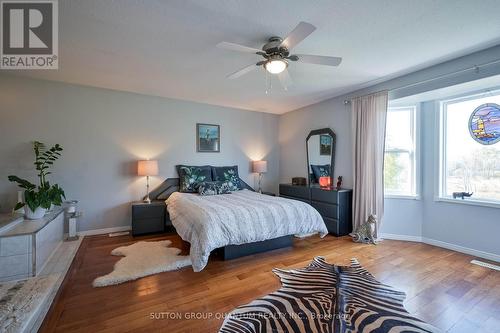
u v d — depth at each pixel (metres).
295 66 2.89
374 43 2.35
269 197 3.62
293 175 5.20
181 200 3.31
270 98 4.29
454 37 2.24
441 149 3.27
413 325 1.63
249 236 2.57
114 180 3.85
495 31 2.13
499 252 2.72
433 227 3.32
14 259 2.21
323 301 1.90
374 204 3.48
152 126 4.15
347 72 3.08
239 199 3.40
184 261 2.63
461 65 2.64
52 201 2.83
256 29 2.09
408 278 2.30
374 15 1.90
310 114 4.75
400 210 3.54
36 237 2.32
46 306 1.83
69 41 2.30
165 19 1.95
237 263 2.65
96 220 3.72
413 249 3.12
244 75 3.17
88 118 3.65
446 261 2.71
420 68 2.97
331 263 2.66
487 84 2.68
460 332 1.59
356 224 3.69
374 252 3.00
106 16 1.91
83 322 1.65
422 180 3.45
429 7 1.80
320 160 4.45
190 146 4.52
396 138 3.66
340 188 3.96
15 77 3.21
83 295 1.98
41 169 3.07
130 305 1.85
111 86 3.65
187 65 2.85
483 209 2.85
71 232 3.40
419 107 3.45
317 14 1.89
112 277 2.25
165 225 3.82
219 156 4.85
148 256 2.78
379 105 3.42
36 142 3.20
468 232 2.98
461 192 3.09
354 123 3.75
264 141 5.43
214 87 3.68
